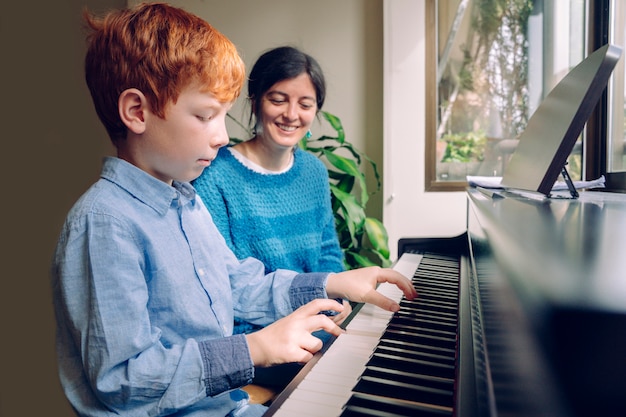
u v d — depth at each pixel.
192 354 0.70
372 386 0.57
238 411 0.84
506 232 0.47
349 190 2.06
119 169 0.79
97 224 0.71
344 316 1.02
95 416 0.70
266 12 2.25
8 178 2.18
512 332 0.40
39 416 2.15
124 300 0.69
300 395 0.56
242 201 1.34
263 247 1.34
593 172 1.50
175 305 0.80
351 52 2.21
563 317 0.28
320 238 1.51
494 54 2.02
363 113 2.22
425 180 2.07
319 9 2.22
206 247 0.93
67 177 2.30
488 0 2.00
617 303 0.26
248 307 1.04
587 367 0.26
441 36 2.03
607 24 1.49
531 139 1.02
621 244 0.39
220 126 0.81
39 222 2.25
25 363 2.17
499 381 0.43
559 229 0.47
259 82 1.34
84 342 0.69
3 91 2.14
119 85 0.76
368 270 0.98
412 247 1.39
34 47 2.19
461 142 2.08
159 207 0.81
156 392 0.68
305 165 1.48
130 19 0.77
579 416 0.26
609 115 1.43
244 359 0.70
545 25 1.96
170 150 0.78
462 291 0.89
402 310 0.86
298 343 0.70
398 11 2.02
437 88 2.06
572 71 0.96
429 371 0.60
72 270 0.70
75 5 2.23
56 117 2.26
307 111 1.35
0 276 2.16
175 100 0.75
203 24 0.82
